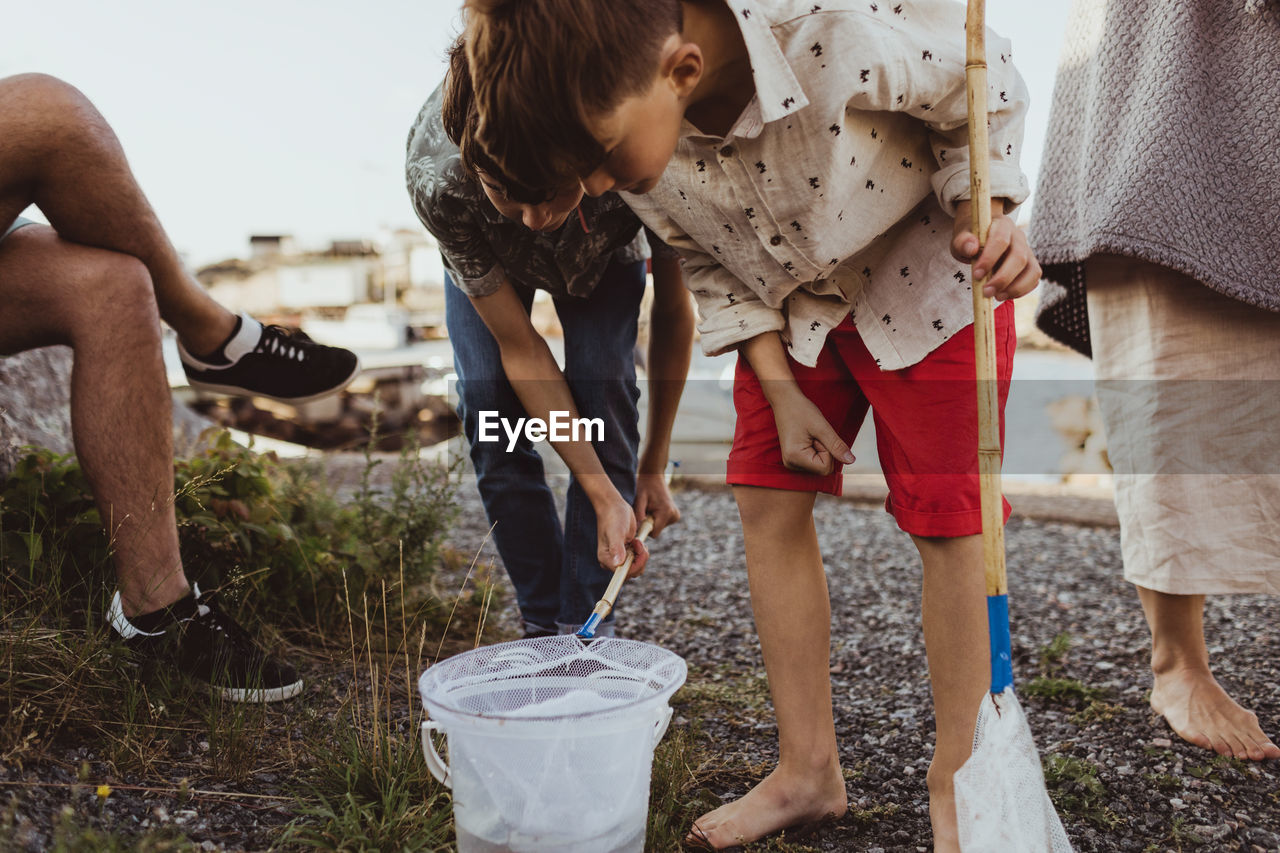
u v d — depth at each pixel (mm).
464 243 1794
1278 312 1881
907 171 1612
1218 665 2445
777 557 1685
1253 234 1830
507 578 3285
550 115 1252
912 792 1804
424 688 1345
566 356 2166
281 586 2439
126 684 1764
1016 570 3582
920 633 2865
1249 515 1965
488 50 1266
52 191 1816
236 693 1868
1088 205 1997
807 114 1449
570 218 1903
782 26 1438
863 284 1683
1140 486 2041
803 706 1663
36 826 1360
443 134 1782
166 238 2055
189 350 2293
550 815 1303
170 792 1543
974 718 1513
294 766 1687
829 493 1720
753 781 1848
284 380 2363
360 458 5617
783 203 1529
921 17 1541
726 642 2793
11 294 1777
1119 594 3229
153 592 1846
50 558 2016
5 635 1750
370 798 1592
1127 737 2016
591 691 1411
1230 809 1716
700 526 4484
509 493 2227
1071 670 2480
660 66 1285
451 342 2250
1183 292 1962
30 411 2619
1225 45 1877
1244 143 1847
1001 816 1287
